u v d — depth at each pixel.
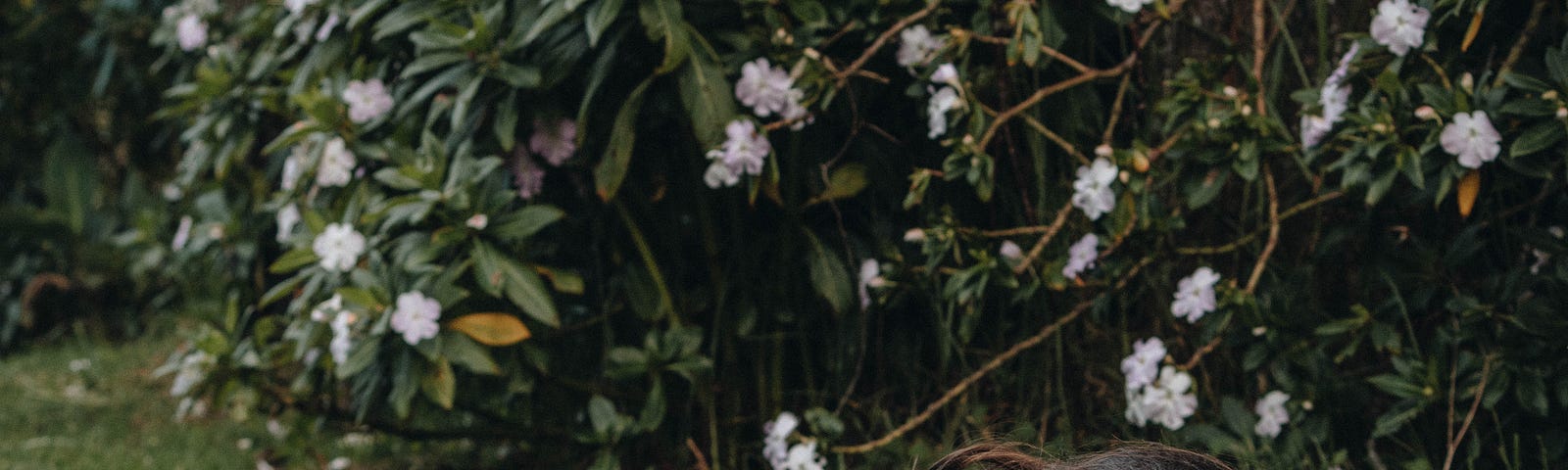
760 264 2.71
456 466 3.21
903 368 2.65
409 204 2.38
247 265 3.39
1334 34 2.31
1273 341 2.24
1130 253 2.36
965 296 2.33
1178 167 2.28
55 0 5.38
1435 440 2.22
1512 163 1.93
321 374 2.81
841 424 2.44
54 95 5.46
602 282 2.72
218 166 3.00
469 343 2.41
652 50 2.45
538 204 2.69
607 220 2.71
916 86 2.35
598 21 2.18
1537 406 2.00
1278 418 2.25
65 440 3.62
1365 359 2.38
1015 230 2.38
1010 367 2.57
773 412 2.73
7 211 5.17
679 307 2.72
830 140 2.56
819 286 2.50
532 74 2.32
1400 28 1.93
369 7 2.40
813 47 2.41
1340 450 2.22
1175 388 2.25
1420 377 2.10
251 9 3.12
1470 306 2.09
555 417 2.87
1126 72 2.33
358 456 3.35
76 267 5.34
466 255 2.46
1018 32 2.22
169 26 3.57
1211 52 2.37
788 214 2.57
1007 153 2.52
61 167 5.36
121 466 3.34
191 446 3.56
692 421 2.81
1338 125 2.12
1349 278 2.38
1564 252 2.01
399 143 2.53
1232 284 2.24
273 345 2.90
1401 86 1.94
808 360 2.73
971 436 2.48
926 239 2.39
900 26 2.34
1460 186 1.95
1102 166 2.23
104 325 5.32
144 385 4.36
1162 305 2.44
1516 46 1.98
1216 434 2.25
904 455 2.50
